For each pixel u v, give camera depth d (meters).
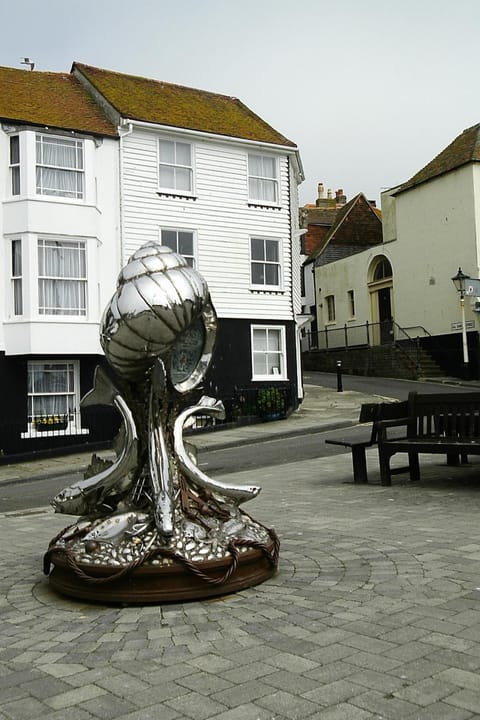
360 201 44.72
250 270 24.09
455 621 4.03
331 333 39.91
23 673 3.61
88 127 21.09
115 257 21.44
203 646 3.84
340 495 8.55
